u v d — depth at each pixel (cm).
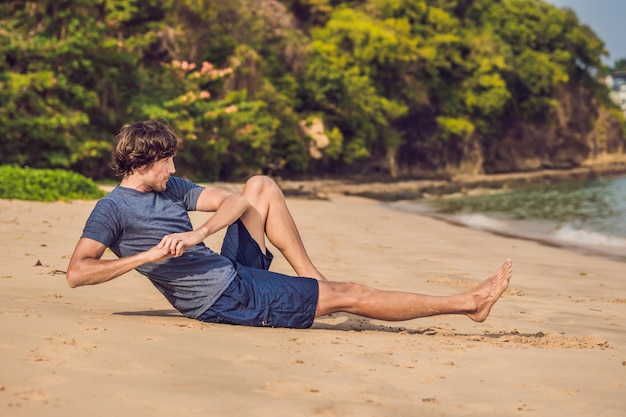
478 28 6662
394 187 3962
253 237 421
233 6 3475
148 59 2898
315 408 245
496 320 522
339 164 4403
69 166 2230
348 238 1259
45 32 2267
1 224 962
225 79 3181
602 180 5394
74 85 2244
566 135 7231
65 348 297
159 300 483
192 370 281
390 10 5253
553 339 424
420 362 331
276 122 3316
